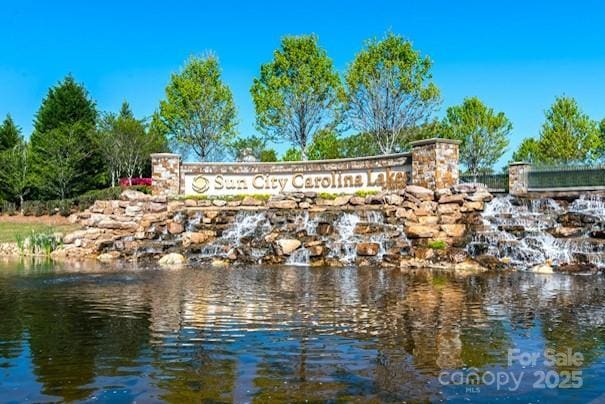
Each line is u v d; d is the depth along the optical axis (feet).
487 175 93.15
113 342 29.17
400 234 73.46
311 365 25.07
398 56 136.15
